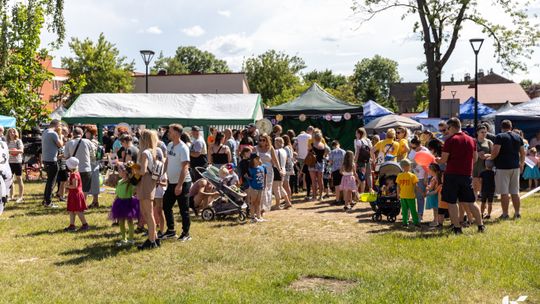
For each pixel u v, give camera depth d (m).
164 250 7.70
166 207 8.45
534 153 15.33
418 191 9.83
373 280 6.02
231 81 48.25
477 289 5.66
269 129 19.45
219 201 10.57
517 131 15.00
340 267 6.64
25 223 9.99
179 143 8.23
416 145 10.41
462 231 8.83
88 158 11.69
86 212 11.34
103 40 44.12
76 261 7.14
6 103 22.34
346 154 11.88
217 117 19.03
